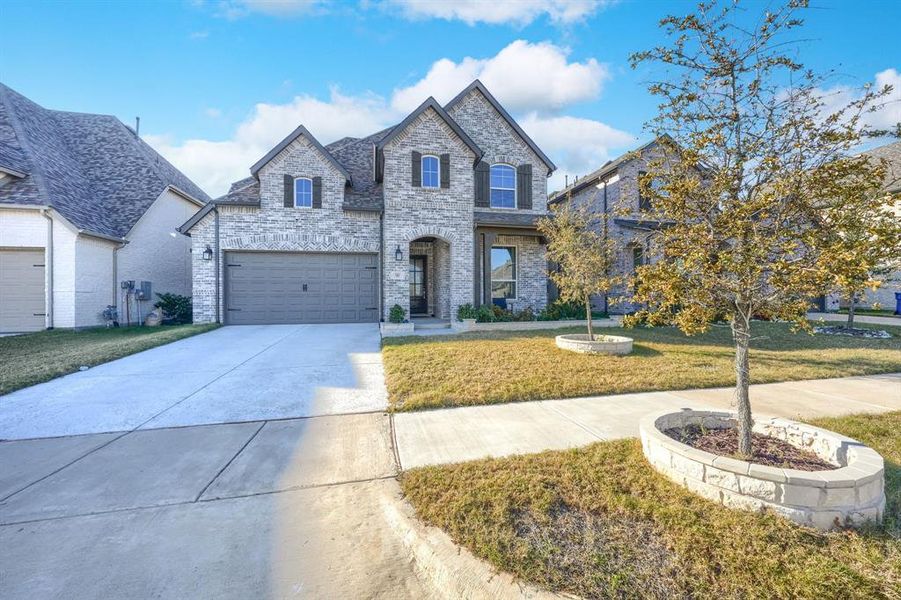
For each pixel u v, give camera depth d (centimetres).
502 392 592
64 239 1293
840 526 261
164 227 1750
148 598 222
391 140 1388
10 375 680
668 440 337
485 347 933
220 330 1269
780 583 219
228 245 1384
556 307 1450
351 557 259
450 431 460
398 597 226
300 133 1414
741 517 270
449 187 1428
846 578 220
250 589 229
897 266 290
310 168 1434
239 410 542
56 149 1631
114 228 1512
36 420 503
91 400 580
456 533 266
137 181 1739
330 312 1462
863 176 308
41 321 1290
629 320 374
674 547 247
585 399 577
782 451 350
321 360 838
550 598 215
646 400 570
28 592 225
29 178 1312
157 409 544
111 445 431
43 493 333
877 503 271
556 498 302
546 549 249
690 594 215
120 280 1500
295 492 336
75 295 1302
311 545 269
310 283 1450
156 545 267
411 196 1405
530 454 387
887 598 209
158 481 354
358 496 330
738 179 331
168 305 1602
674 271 334
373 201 1488
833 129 311
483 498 304
